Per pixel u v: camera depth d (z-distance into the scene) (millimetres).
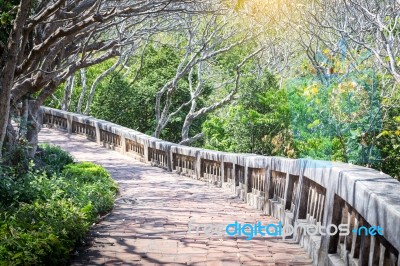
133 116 26875
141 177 16156
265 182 10227
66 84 27641
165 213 10156
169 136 27219
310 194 7520
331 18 16172
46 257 6184
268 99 18703
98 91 29703
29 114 14039
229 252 7227
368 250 4852
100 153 21516
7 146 12039
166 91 26703
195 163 16078
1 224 6898
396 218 3855
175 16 23234
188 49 24125
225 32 24797
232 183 13297
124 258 6961
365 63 11227
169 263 6738
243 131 18828
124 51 27875
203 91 27078
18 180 9688
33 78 10398
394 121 9227
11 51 7719
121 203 11398
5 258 5750
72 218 7785
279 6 16547
